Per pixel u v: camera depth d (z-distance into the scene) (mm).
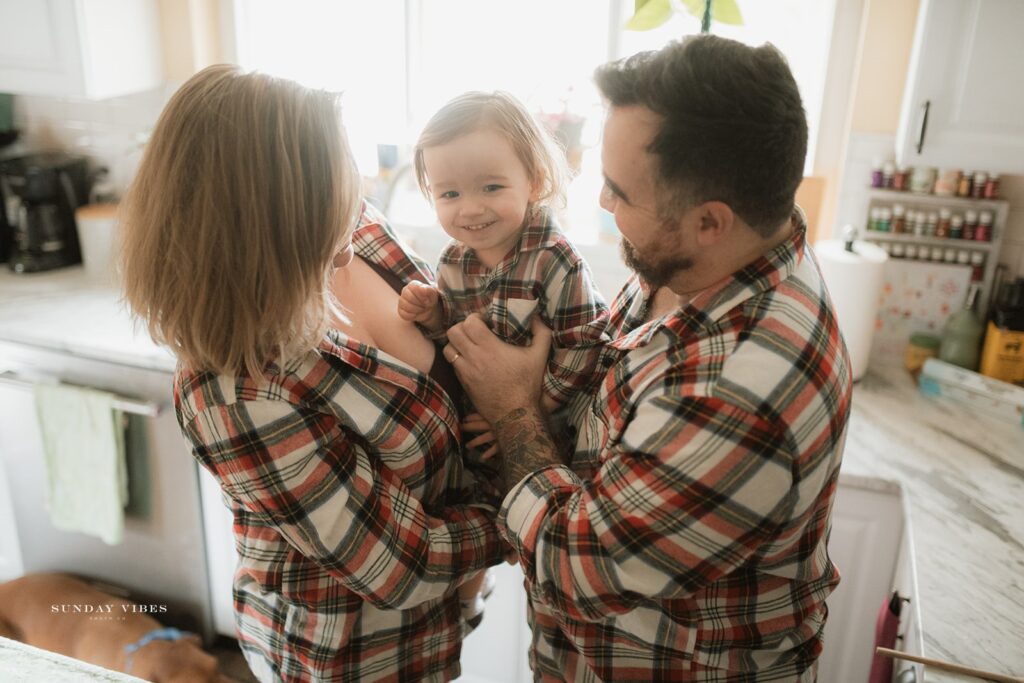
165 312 944
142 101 2604
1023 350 1935
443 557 1118
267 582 1135
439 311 1242
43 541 2527
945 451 1812
